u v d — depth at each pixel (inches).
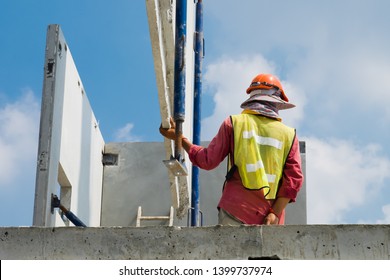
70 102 384.8
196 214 397.4
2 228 208.1
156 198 510.6
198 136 398.0
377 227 203.5
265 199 245.9
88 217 460.8
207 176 509.4
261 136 250.5
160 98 371.9
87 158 450.6
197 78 405.7
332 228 204.4
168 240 206.4
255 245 204.7
